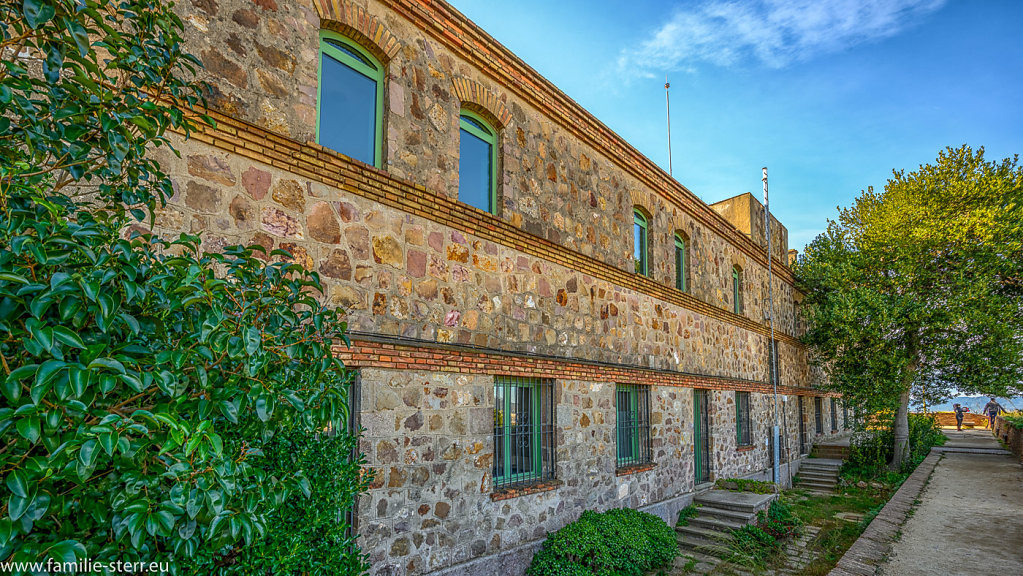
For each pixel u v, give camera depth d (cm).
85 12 253
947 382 1848
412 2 665
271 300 307
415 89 674
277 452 392
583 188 966
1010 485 1305
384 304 607
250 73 518
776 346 1894
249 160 513
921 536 840
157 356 233
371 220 605
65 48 259
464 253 715
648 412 1096
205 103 342
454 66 734
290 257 338
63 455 198
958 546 784
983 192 1786
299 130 550
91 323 234
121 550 245
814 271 2120
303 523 408
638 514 947
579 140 971
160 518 221
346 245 578
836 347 1984
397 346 612
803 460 2067
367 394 579
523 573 748
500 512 729
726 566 904
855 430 2036
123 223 307
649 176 1155
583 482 891
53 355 202
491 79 793
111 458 228
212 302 251
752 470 1566
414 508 616
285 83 545
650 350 1114
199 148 480
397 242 629
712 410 1369
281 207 530
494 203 800
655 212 1184
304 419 322
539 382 844
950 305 1684
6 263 209
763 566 891
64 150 281
